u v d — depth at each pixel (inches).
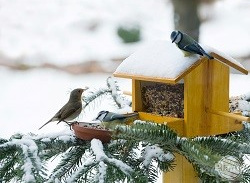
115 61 577.0
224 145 163.5
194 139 165.9
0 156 157.2
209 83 184.4
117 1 653.3
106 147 165.6
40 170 147.4
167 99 192.4
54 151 170.6
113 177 144.6
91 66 569.0
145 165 161.2
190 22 390.6
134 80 198.5
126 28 602.5
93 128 166.9
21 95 490.9
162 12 628.4
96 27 663.8
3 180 157.8
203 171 159.5
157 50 189.5
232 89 433.7
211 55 179.2
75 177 150.6
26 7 670.5
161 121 183.5
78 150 171.8
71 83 523.2
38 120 418.6
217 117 186.7
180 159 185.0
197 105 182.7
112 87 225.0
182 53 181.6
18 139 161.8
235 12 618.8
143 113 192.4
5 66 594.2
